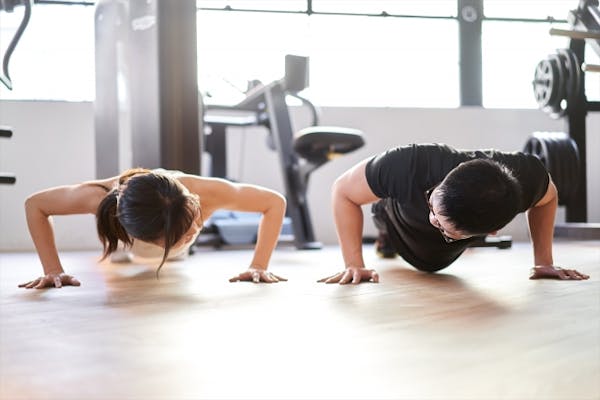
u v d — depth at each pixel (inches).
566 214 186.5
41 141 206.2
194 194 73.5
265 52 224.5
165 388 34.4
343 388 34.4
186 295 72.0
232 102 196.5
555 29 144.9
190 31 134.2
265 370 38.0
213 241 175.2
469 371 37.6
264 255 88.9
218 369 38.3
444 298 68.4
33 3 99.8
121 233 71.0
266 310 60.5
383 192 78.5
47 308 62.6
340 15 228.4
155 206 62.9
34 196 81.1
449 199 60.5
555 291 73.8
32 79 209.5
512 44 237.1
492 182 60.0
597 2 163.0
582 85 180.2
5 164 203.5
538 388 34.1
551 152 171.6
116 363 39.8
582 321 54.1
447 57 234.5
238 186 84.9
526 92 238.4
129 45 137.1
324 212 225.8
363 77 231.6
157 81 133.3
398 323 53.3
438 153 74.3
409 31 232.4
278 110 181.0
